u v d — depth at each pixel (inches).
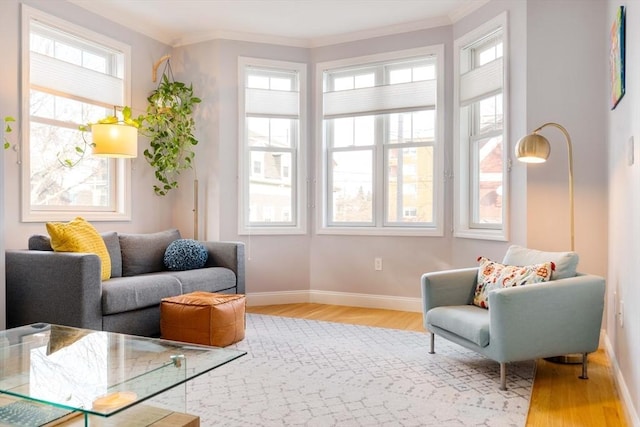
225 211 185.8
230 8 163.3
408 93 179.0
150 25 177.8
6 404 70.7
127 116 153.2
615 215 111.8
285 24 177.8
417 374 108.6
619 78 98.2
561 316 101.2
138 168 176.4
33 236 129.6
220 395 95.7
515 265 118.3
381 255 184.1
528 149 112.6
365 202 191.6
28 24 137.6
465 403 92.0
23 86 136.0
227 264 167.3
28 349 81.9
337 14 168.6
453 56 169.8
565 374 109.3
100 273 118.2
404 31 178.2
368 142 190.4
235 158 187.2
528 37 134.8
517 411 88.3
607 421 84.9
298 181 195.6
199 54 187.9
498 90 149.1
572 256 106.8
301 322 160.4
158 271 160.4
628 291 93.0
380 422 83.6
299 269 195.6
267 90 190.9
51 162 149.8
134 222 174.7
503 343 97.5
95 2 156.8
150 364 73.2
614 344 111.9
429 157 180.1
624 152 98.1
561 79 130.8
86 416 58.7
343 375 107.8
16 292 121.5
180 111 181.0
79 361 75.6
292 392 97.5
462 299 123.6
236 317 132.6
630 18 90.9
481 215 164.6
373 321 162.1
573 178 129.4
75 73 153.8
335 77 195.6
